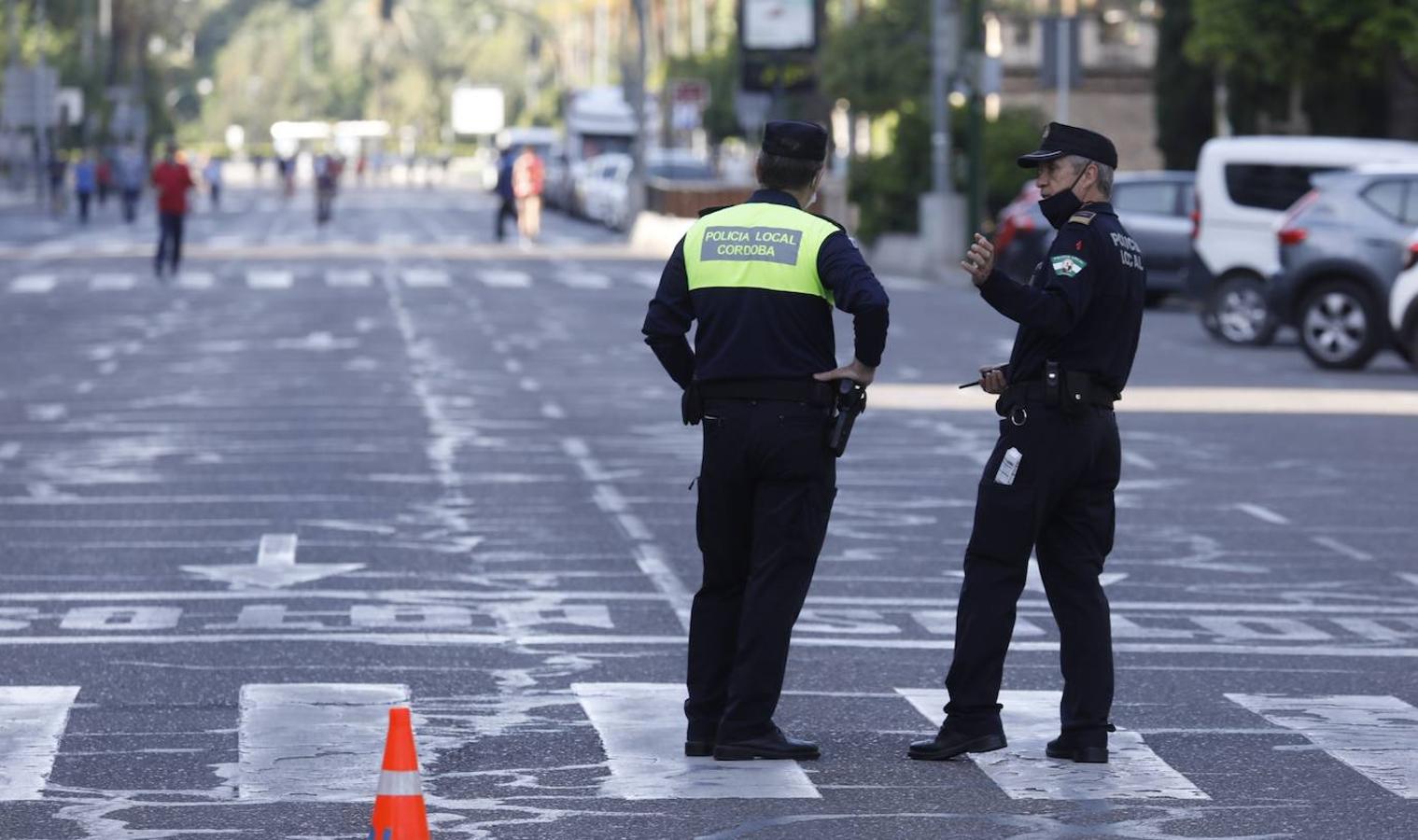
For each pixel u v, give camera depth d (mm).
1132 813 19812
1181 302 103562
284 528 37406
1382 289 68000
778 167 21969
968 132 121625
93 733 22859
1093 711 21766
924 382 64000
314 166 183125
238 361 68188
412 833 16031
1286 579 33656
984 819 19562
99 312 88062
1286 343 79938
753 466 21562
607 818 19531
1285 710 24406
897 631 29203
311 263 123688
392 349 72688
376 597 31188
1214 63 131125
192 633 28562
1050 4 156125
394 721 16172
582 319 86312
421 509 39625
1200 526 38625
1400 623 30172
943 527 38344
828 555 35375
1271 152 78500
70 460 45969
